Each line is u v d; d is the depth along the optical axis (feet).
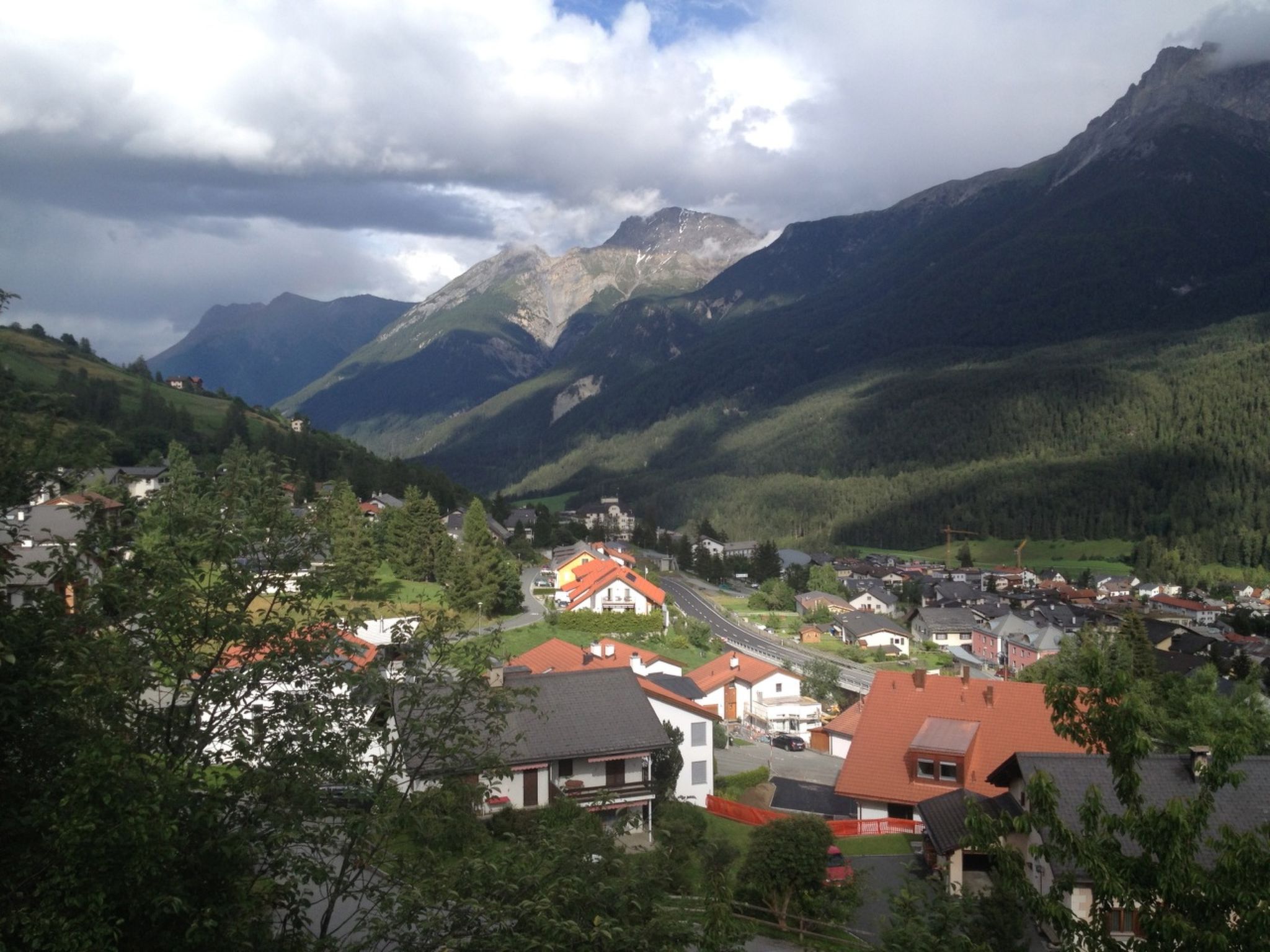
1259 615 530.27
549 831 53.98
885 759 158.51
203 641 50.47
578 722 138.62
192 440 549.54
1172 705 181.68
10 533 52.80
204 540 50.37
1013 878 48.91
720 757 225.56
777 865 101.19
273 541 53.67
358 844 50.78
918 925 63.10
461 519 515.50
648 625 330.95
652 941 48.62
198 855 45.24
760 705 266.36
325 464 576.61
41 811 41.68
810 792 191.83
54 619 47.70
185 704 53.21
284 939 48.42
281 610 56.44
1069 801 104.88
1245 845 44.62
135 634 49.55
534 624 311.68
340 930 70.79
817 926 100.68
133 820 40.09
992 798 123.03
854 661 392.88
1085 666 51.37
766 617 479.41
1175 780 105.81
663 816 132.98
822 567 611.06
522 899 48.65
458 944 46.85
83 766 40.73
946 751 150.10
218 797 45.83
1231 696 211.00
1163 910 45.16
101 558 52.24
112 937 41.24
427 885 48.60
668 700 165.48
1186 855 46.01
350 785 51.03
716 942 51.65
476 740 56.54
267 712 51.06
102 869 40.96
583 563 417.08
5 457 50.52
